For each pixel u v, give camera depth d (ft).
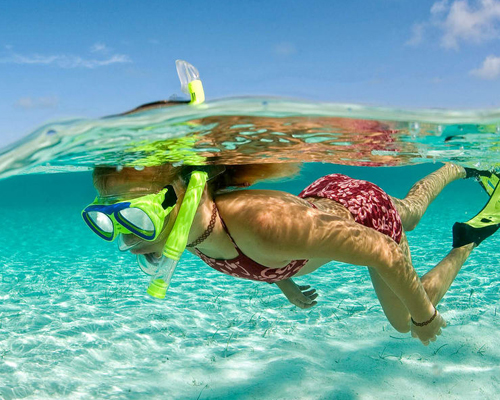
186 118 10.18
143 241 7.85
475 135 15.52
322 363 16.47
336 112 10.82
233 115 10.44
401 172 178.91
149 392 14.35
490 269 32.40
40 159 13.34
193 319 22.70
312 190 12.16
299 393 13.99
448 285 12.60
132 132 10.84
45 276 35.32
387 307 12.30
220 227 8.58
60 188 184.85
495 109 12.62
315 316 22.77
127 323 21.95
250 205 8.21
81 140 11.18
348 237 8.34
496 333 18.84
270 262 9.20
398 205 13.33
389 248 9.02
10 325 21.61
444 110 12.28
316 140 14.47
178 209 7.79
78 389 14.60
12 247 57.00
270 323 21.79
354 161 21.59
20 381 15.14
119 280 33.35
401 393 13.88
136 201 7.07
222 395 14.05
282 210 8.05
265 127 11.91
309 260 10.45
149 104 11.46
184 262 40.91
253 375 15.51
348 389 14.15
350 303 25.12
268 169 10.05
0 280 33.71
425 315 10.52
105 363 16.92
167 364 16.78
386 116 11.62
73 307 25.11
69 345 18.79
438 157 21.59
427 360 16.42
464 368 15.55
